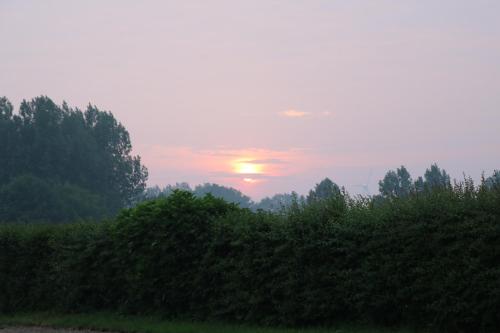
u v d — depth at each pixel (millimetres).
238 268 17531
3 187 79188
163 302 19047
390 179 52656
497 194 14266
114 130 107062
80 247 21359
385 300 15117
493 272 13508
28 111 95438
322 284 16250
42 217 75750
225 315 17953
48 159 92250
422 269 14523
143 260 18938
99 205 87688
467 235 14156
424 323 14844
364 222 15766
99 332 18047
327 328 15922
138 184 104938
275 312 17062
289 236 16688
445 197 15070
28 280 23531
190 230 18578
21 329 19188
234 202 19828
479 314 13836
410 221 15031
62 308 22016
